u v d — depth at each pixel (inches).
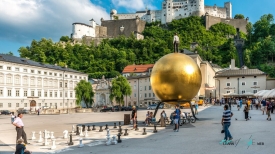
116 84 3705.7
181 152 606.5
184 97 1090.1
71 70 4608.8
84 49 7652.6
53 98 4141.2
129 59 7436.0
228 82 3631.9
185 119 1219.2
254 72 3592.5
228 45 7628.0
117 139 805.2
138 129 1062.4
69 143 750.5
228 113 710.5
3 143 820.0
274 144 675.4
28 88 3742.6
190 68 1073.5
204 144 698.2
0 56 3479.3
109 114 2401.6
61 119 1851.6
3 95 3393.2
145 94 4205.2
